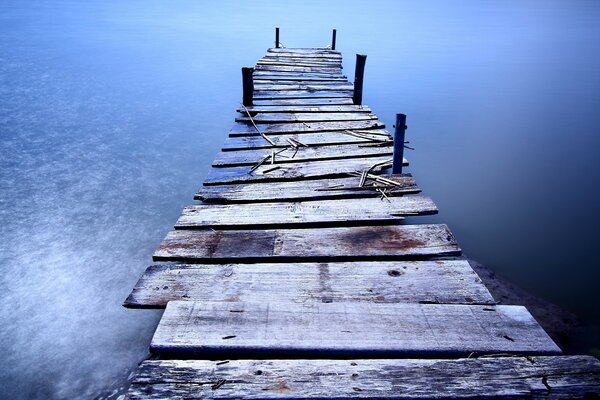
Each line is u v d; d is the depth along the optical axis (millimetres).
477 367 1945
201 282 2631
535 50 19844
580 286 4273
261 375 1921
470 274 2666
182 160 7672
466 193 6750
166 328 2199
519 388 1833
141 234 5262
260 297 2475
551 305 3967
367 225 3373
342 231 3229
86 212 5750
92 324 3754
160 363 1995
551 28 26859
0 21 25875
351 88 8219
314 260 2908
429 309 2338
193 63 16047
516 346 2078
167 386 1865
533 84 14055
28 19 27016
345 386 1860
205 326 2217
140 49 18531
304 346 2090
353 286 2568
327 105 7051
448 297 2465
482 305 2373
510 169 7723
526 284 4340
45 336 3592
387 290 2529
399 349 2074
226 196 3850
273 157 4750
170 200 6152
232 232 3250
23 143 8273
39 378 3158
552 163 8055
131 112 10570
